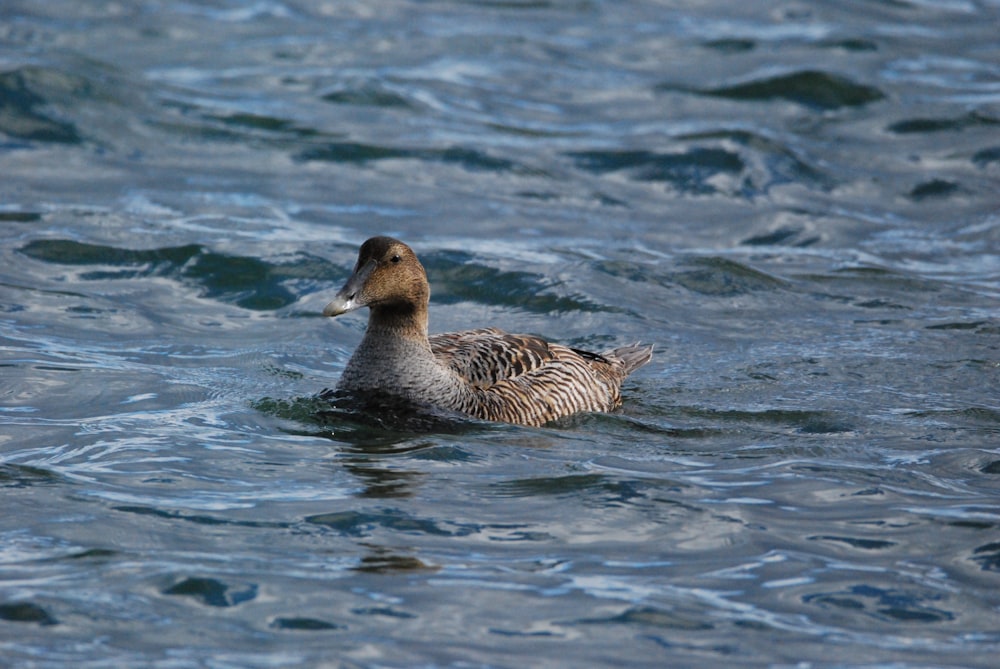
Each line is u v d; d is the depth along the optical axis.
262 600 7.96
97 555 8.48
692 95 23.19
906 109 22.39
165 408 11.53
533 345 12.27
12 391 11.78
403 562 8.52
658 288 15.80
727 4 29.27
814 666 7.36
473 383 11.61
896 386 12.70
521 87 23.58
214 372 12.64
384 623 7.74
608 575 8.43
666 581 8.37
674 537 9.04
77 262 15.51
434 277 15.86
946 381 12.84
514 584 8.27
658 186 19.56
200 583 8.13
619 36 26.62
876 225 18.36
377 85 22.95
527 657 7.41
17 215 16.77
